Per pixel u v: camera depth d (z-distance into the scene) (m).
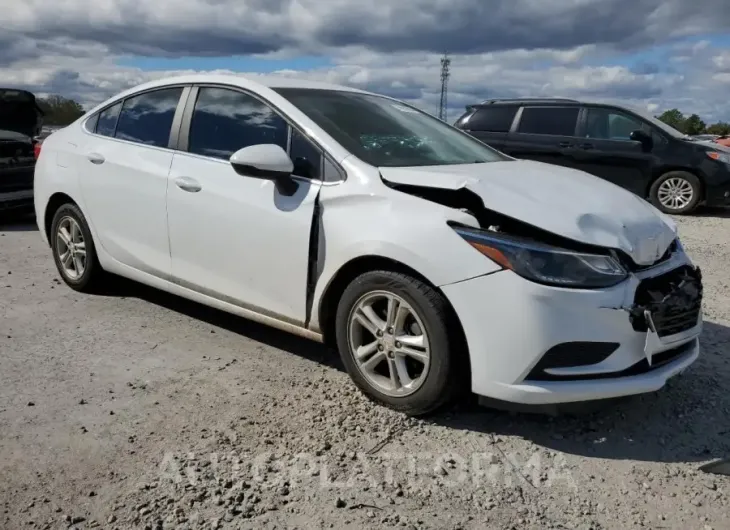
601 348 3.11
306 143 3.80
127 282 5.65
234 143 4.13
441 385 3.24
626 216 3.41
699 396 3.78
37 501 2.68
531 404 3.12
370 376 3.53
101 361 4.07
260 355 4.23
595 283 3.06
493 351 3.09
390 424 3.36
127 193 4.64
